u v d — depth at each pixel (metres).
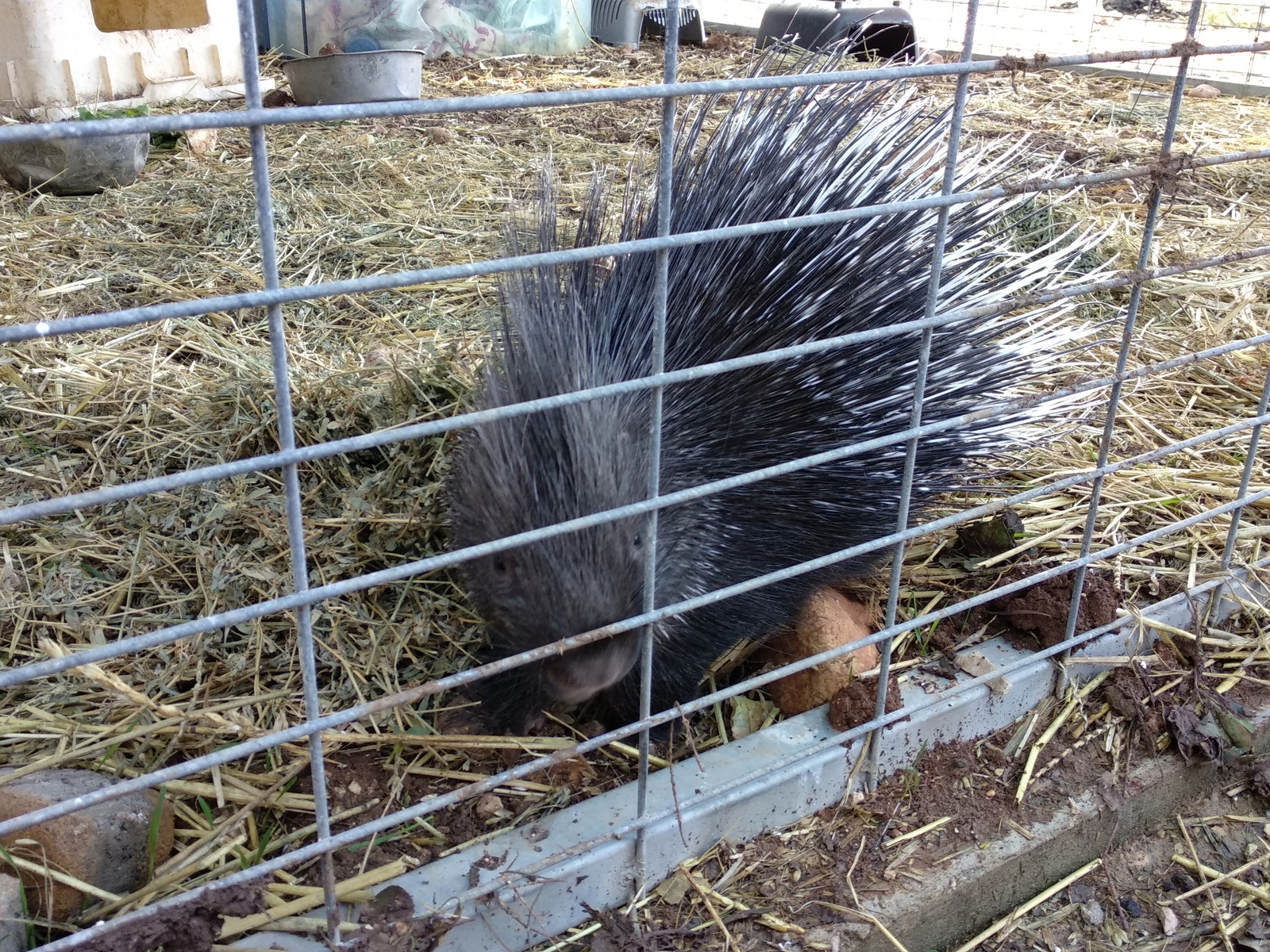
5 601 0.81
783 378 0.83
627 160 1.85
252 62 0.35
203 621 0.41
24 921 0.54
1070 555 0.92
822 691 0.77
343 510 0.92
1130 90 2.50
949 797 0.75
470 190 1.68
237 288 1.32
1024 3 3.12
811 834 0.71
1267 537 0.98
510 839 0.64
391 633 0.81
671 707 0.81
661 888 0.66
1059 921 0.73
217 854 0.61
